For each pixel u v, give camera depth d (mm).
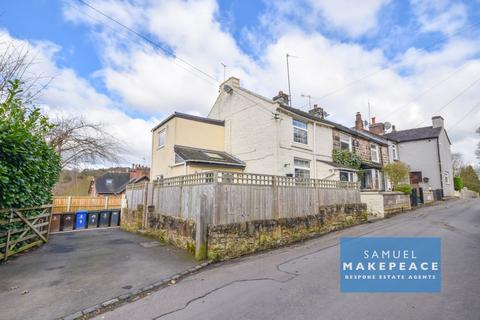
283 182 8766
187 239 7527
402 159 27359
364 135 20312
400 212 15391
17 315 3617
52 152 8461
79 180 36812
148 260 6547
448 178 28312
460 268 5059
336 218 10773
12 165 5805
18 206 6867
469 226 9844
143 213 11719
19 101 6957
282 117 14000
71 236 11266
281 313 3506
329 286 4457
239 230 7035
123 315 3686
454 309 3414
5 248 6512
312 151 15539
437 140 25531
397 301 3760
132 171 30922
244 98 15750
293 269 5555
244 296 4176
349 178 16469
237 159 15609
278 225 8156
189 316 3568
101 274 5438
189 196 7922
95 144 16891
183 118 15375
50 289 4586
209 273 5566
